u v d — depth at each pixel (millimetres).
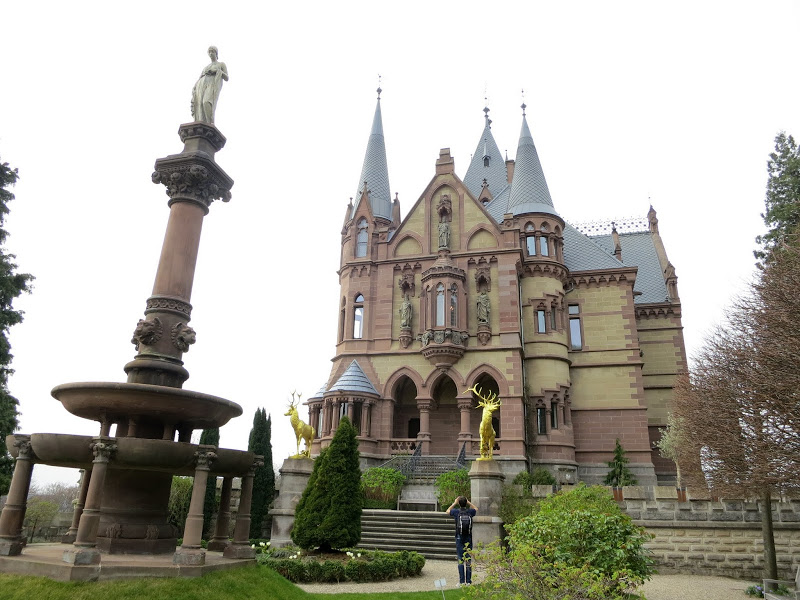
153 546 10305
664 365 42906
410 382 38000
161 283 12188
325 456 18438
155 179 12992
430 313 35656
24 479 9211
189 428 11375
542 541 12109
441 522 23438
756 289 14867
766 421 13531
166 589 8234
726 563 19594
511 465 32031
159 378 11516
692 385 19281
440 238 37500
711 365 17250
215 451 9523
